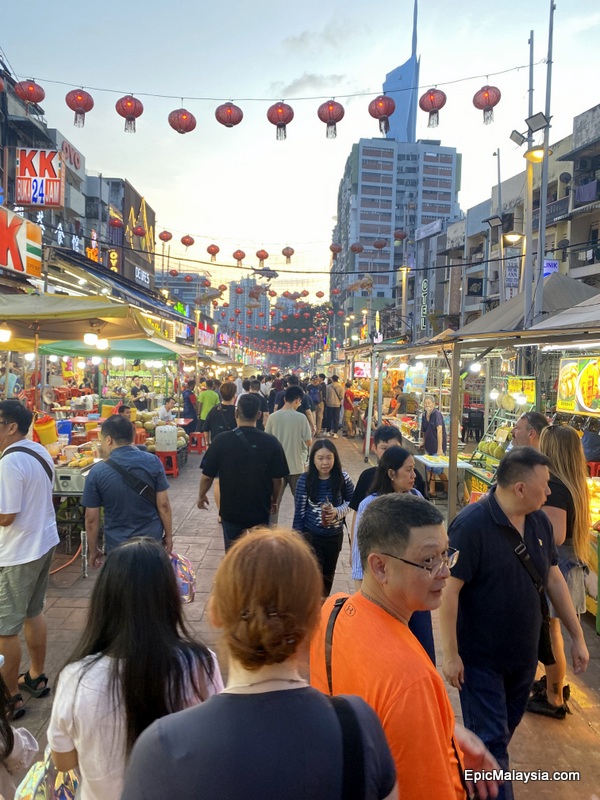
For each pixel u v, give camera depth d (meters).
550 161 31.38
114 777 1.46
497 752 2.30
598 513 4.94
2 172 25.47
